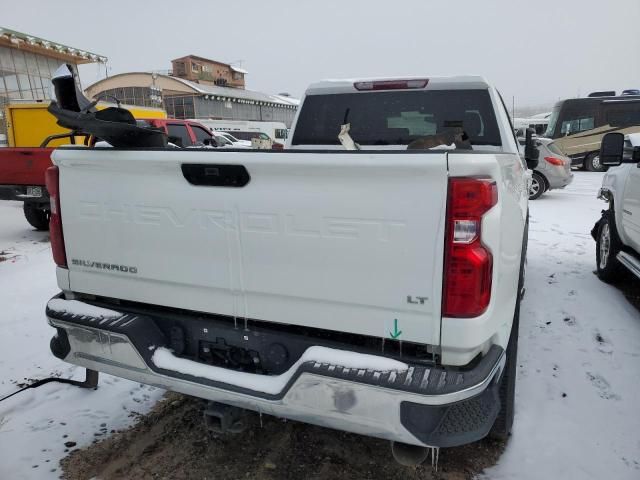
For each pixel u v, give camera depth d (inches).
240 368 91.8
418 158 70.3
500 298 80.4
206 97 1622.8
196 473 100.4
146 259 93.2
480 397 79.4
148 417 119.8
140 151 88.0
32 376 139.9
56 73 102.0
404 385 72.5
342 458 104.3
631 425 113.3
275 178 79.3
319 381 77.3
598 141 733.9
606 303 186.5
